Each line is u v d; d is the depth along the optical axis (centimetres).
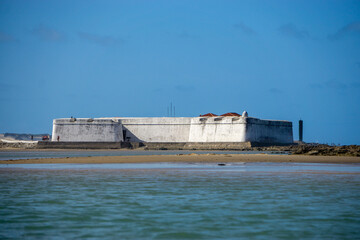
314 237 4325
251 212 5412
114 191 7144
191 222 4897
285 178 9244
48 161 15288
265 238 4288
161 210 5528
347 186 7844
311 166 13088
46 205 5850
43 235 4394
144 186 7806
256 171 11094
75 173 10444
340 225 4775
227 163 14475
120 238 4291
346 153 19388
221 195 6719
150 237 4325
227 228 4644
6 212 5397
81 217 5138
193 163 14400
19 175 9931
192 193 6925
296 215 5247
